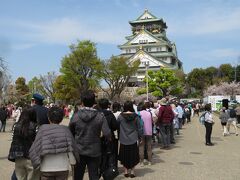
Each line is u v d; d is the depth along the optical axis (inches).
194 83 3791.8
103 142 299.3
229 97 2247.8
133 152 334.0
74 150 195.2
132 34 4005.9
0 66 1203.2
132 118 336.8
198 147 563.8
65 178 193.3
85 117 228.2
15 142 249.3
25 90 3516.2
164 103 538.6
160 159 445.1
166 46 3629.4
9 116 1321.4
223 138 709.9
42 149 187.5
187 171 366.6
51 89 2962.6
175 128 755.4
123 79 2228.1
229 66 3927.2
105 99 320.2
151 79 2453.2
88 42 2053.4
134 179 329.7
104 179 304.5
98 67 2043.6
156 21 3932.1
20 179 251.6
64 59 2049.7
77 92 2246.6
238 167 389.1
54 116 199.3
